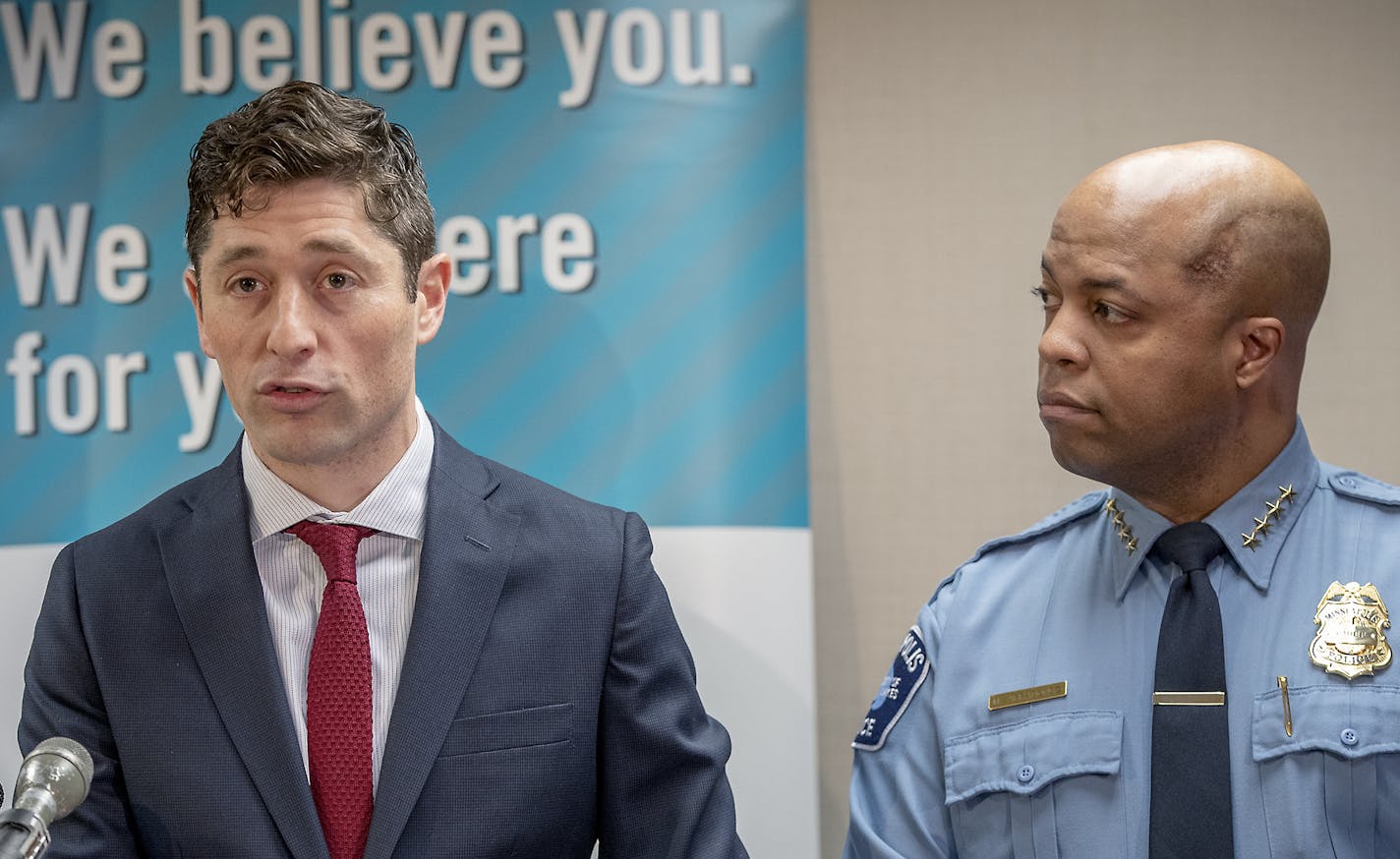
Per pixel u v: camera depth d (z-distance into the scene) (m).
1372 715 2.31
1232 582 2.50
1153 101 4.13
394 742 2.41
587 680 2.56
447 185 3.80
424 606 2.49
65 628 2.55
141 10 3.80
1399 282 4.08
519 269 3.79
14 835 1.91
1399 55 4.11
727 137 3.78
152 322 3.77
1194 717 2.40
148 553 2.59
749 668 3.71
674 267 3.78
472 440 3.78
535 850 2.47
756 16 3.80
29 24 3.79
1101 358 2.43
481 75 3.82
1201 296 2.38
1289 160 4.12
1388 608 2.38
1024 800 2.49
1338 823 2.30
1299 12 4.13
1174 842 2.35
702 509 3.74
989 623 2.69
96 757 2.46
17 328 3.77
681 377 3.76
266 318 2.37
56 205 3.78
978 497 4.11
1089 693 2.52
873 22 4.16
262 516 2.55
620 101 3.80
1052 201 4.13
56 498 3.75
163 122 3.79
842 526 4.12
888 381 4.13
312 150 2.36
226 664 2.47
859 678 4.09
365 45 3.82
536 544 2.63
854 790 2.72
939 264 4.13
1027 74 4.14
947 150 4.14
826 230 4.14
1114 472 2.50
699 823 2.54
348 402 2.38
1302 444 2.55
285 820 2.37
